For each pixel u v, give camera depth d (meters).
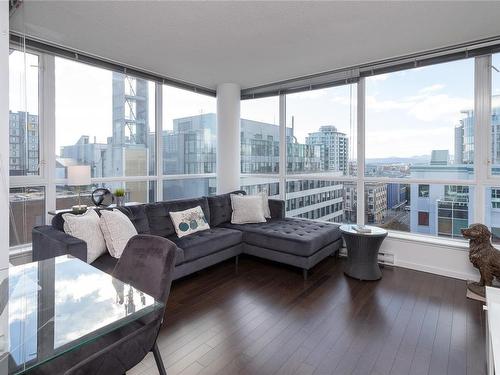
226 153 4.50
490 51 2.91
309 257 3.09
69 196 3.29
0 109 1.83
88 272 1.66
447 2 2.24
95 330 1.14
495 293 1.71
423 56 3.26
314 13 2.39
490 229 3.09
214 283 3.01
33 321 1.19
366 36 2.81
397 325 2.20
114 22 2.54
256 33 2.75
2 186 1.85
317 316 2.34
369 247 3.07
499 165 3.02
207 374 1.67
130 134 3.90
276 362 1.78
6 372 0.94
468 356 1.85
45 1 2.20
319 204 4.26
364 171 3.86
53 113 3.10
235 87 4.48
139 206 3.16
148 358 1.80
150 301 1.33
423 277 3.14
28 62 2.93
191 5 2.28
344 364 1.77
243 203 4.01
